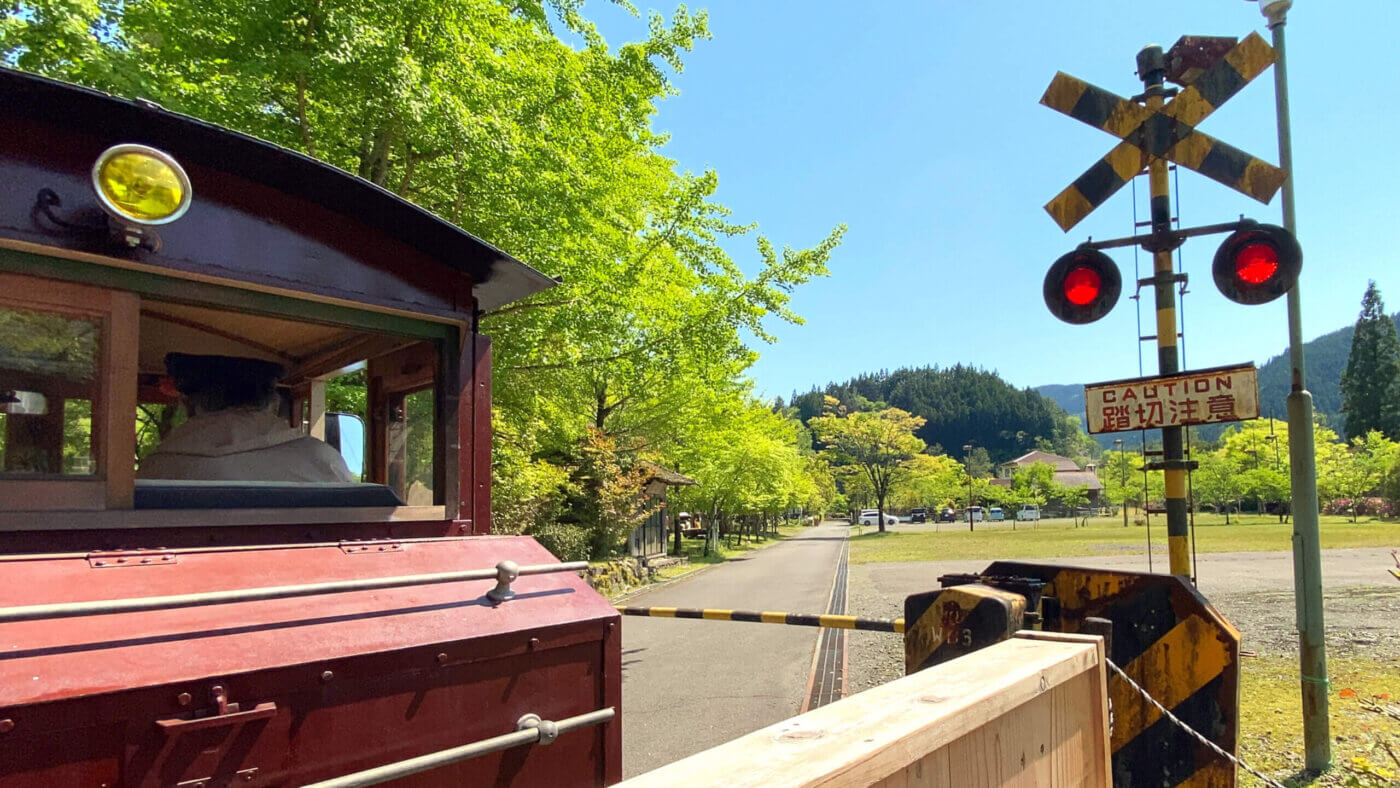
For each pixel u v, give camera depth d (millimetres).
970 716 1550
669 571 24875
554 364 10391
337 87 6922
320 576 2150
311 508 2465
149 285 2154
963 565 22906
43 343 1998
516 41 8250
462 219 8219
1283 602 12289
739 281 11609
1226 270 4102
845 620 4500
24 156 1959
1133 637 3424
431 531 2699
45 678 1544
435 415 2781
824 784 1153
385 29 6945
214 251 2246
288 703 1817
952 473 85625
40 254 1974
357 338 2785
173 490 2271
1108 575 3500
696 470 31469
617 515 19812
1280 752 5203
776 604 14078
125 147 1927
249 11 6473
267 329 2615
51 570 1810
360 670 1942
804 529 87062
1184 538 4117
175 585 1912
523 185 7805
